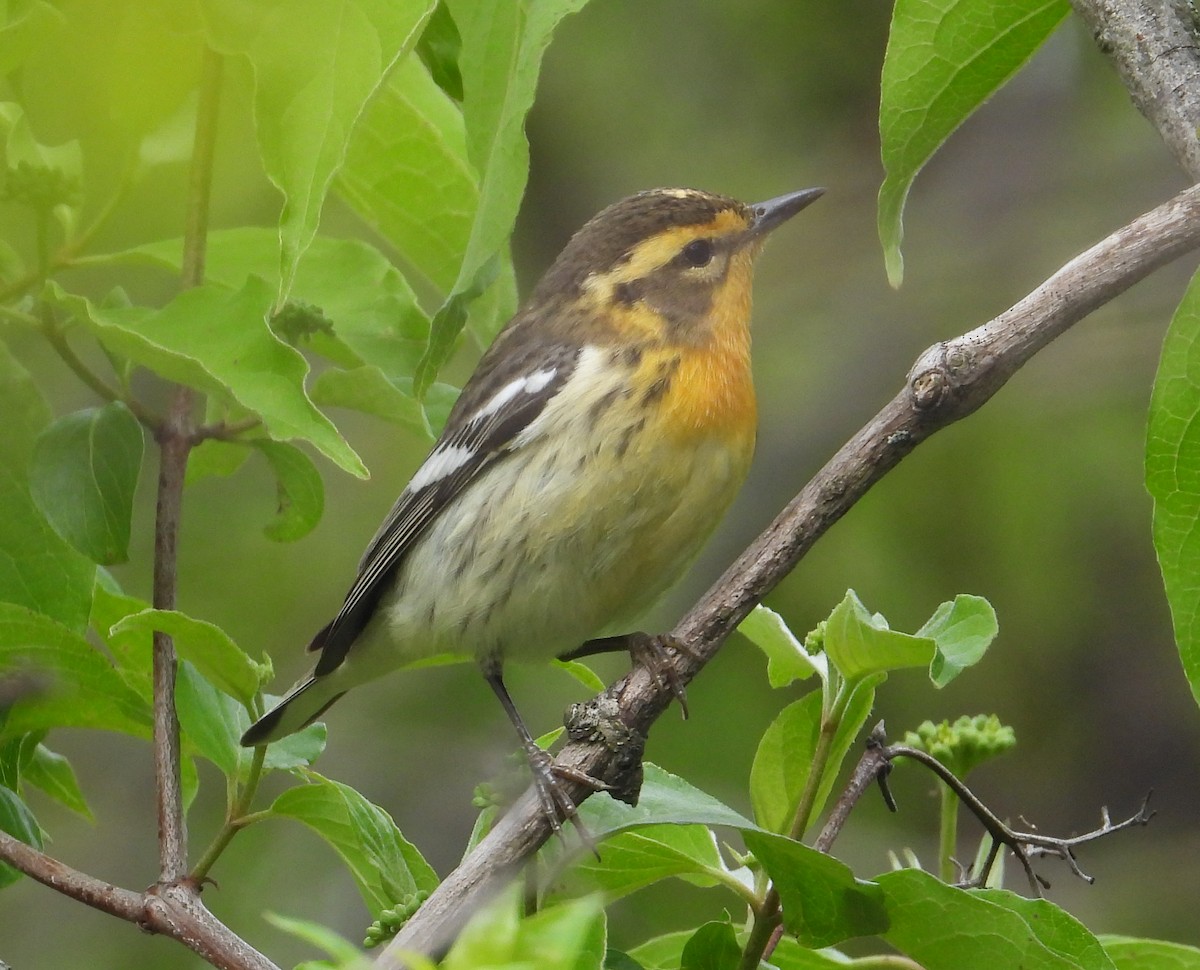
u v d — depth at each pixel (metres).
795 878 6.52
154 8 7.03
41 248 7.78
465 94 7.12
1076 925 6.45
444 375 17.61
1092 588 18.91
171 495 8.14
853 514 18.48
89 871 16.42
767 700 16.41
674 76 19.67
